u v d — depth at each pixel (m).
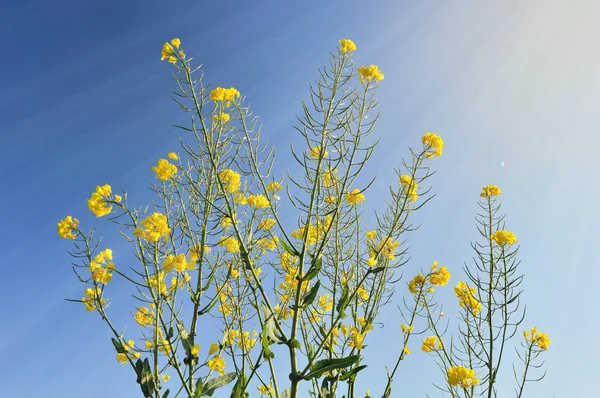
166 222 0.73
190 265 0.78
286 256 0.89
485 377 0.97
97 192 0.72
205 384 0.77
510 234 0.99
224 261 0.87
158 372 0.69
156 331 0.69
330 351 0.84
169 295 0.74
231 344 0.85
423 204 0.87
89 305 0.71
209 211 0.81
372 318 0.93
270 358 0.70
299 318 0.88
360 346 0.87
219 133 0.76
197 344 0.74
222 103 0.77
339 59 0.81
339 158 0.77
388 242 0.95
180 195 0.82
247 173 0.79
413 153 0.86
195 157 0.82
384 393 0.99
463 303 1.09
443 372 1.03
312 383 0.93
